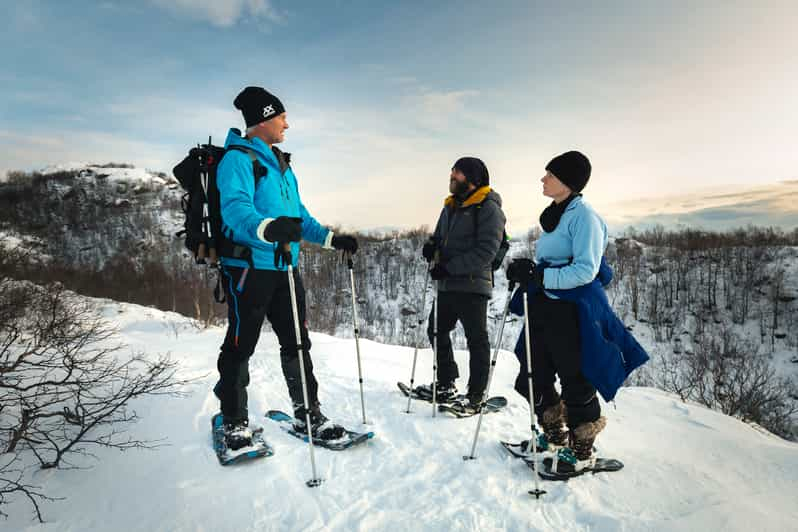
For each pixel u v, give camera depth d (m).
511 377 5.04
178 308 19.41
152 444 2.64
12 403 2.85
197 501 2.18
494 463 2.77
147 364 4.02
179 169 2.57
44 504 2.18
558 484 2.51
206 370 4.33
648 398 4.41
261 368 4.89
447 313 3.73
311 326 31.78
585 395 2.56
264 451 2.57
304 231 3.09
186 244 2.55
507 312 2.84
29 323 3.56
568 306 2.51
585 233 2.42
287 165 2.81
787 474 2.75
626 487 2.48
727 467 2.87
